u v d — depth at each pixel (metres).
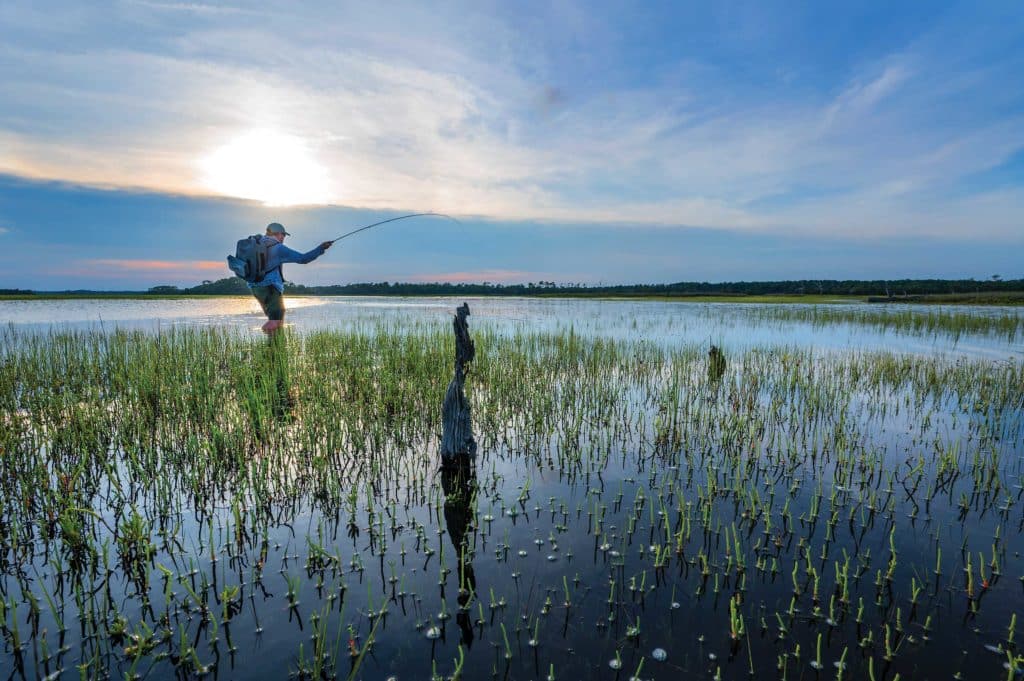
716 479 6.53
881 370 13.13
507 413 9.38
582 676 3.30
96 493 5.92
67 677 3.30
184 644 3.46
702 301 56.78
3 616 3.67
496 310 39.34
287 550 4.79
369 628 3.75
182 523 5.31
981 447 7.74
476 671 3.34
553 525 5.30
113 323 23.52
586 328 23.84
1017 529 5.25
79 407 8.25
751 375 12.74
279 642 3.63
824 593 4.18
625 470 6.86
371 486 6.07
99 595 4.11
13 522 5.04
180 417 8.48
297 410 9.23
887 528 5.27
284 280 15.31
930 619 3.82
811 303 49.25
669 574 4.44
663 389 11.47
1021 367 13.28
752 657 3.49
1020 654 3.51
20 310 33.50
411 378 11.42
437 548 4.83
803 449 7.71
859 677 3.32
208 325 22.47
